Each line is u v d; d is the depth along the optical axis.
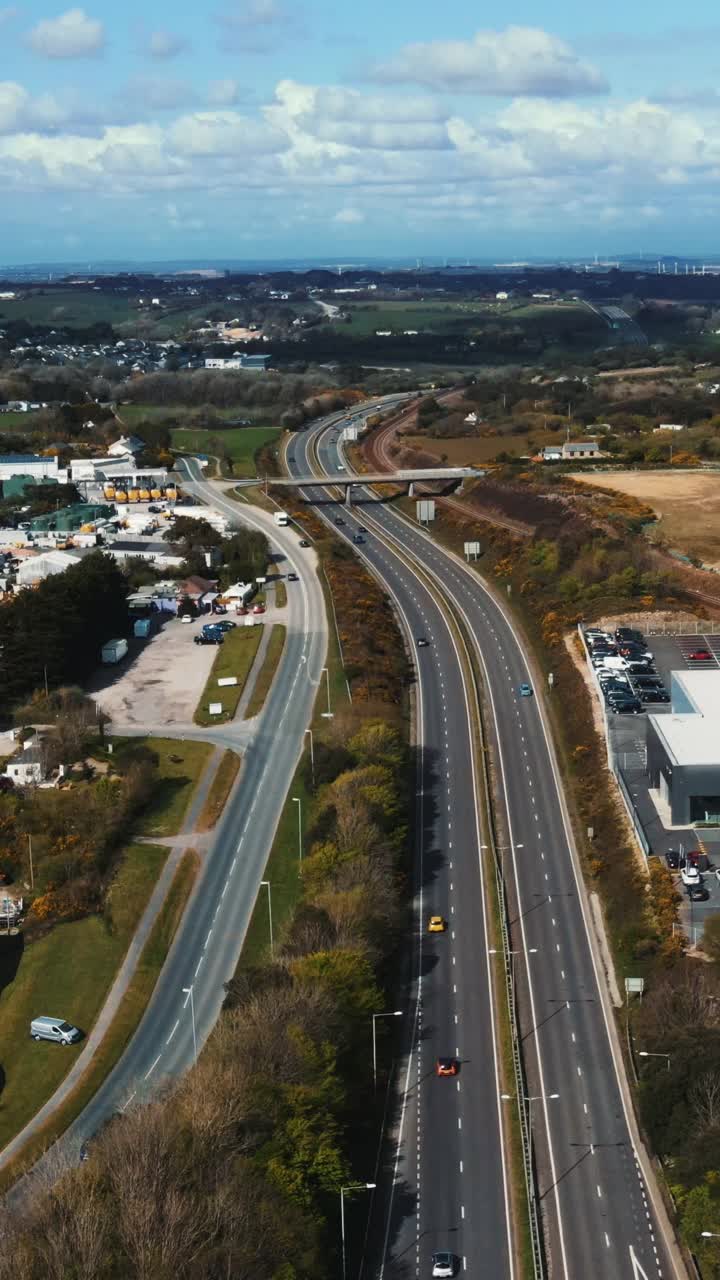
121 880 187.12
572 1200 128.12
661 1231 123.75
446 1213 126.06
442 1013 158.38
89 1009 160.88
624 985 162.12
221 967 167.25
